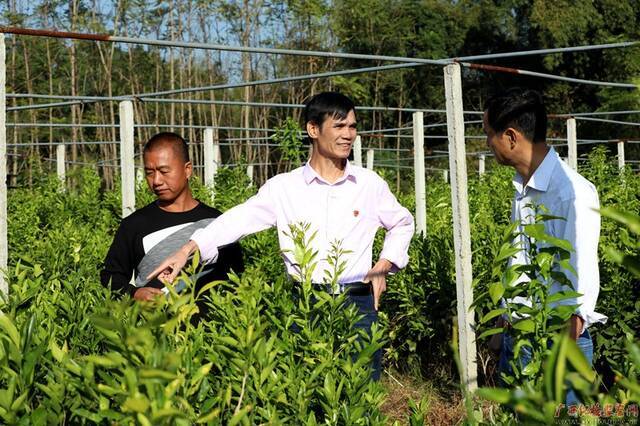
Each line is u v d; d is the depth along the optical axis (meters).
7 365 1.93
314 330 2.77
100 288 3.36
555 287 3.17
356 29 35.19
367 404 2.55
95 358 1.71
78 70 29.98
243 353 2.25
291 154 9.78
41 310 2.80
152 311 1.93
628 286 5.43
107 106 29.83
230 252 4.17
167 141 4.27
